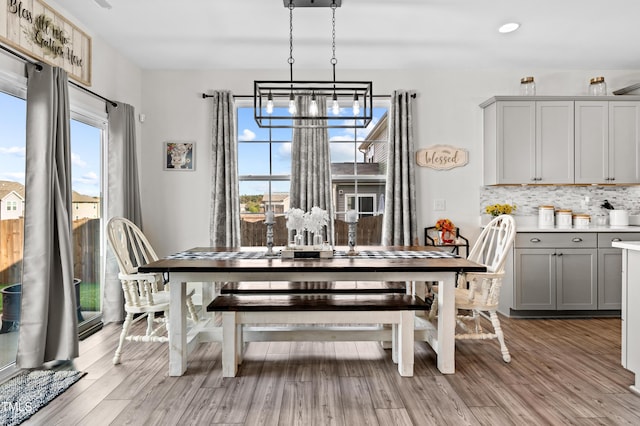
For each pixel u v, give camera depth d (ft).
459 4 10.00
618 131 13.57
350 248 9.92
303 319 8.39
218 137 14.20
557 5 10.05
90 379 8.26
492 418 6.72
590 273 12.91
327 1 9.55
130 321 9.11
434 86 14.76
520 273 12.90
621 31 11.53
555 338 10.94
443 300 8.51
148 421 6.62
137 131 14.33
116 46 12.56
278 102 14.67
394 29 11.40
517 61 13.93
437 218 14.80
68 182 9.42
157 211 14.62
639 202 14.74
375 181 15.20
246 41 12.21
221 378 8.32
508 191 14.82
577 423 6.56
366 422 6.59
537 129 13.56
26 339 8.42
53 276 9.00
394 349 9.14
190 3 9.93
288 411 6.95
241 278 8.29
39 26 9.12
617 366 8.97
